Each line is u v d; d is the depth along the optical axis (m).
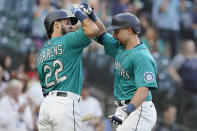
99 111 40.19
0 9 49.41
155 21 51.44
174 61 48.19
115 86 24.84
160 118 45.47
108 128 42.16
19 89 36.88
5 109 36.47
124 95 24.36
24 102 37.25
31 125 37.47
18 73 40.16
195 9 54.59
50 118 24.03
